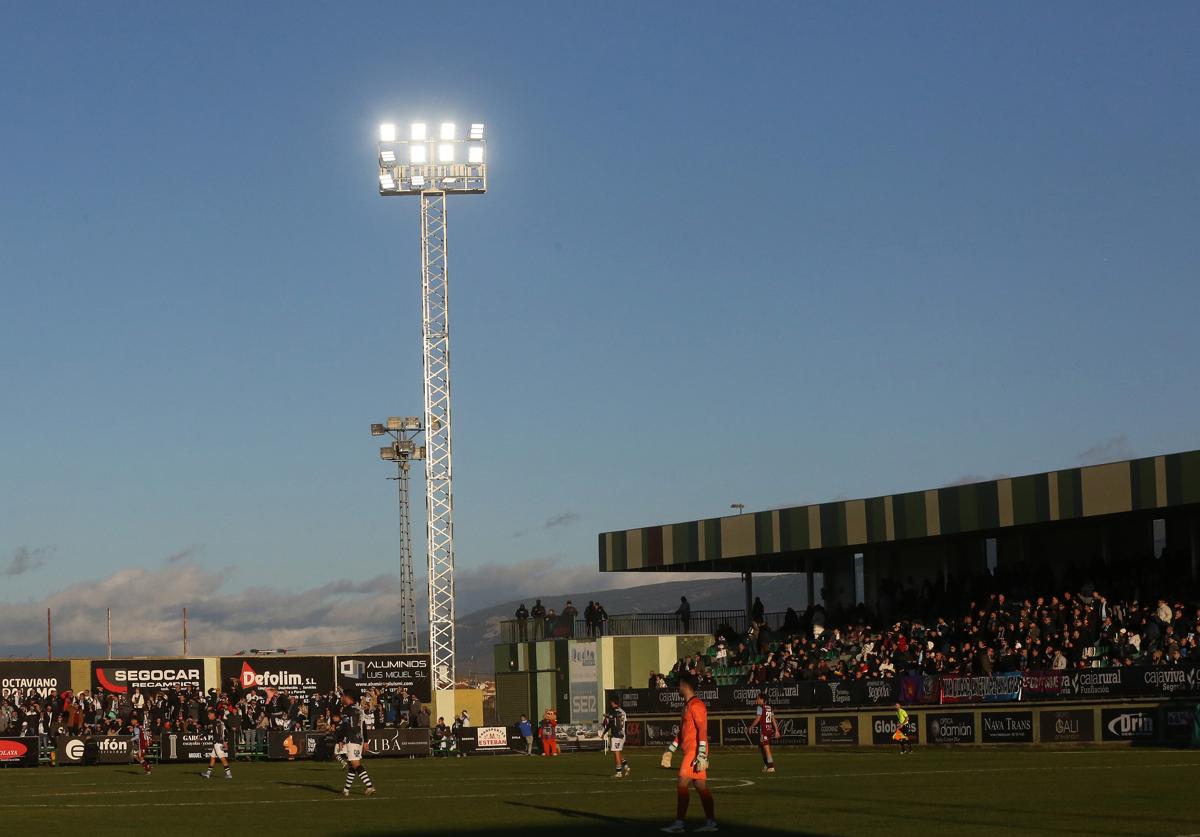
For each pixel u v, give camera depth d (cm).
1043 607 5978
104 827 2745
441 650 8025
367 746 6391
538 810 3006
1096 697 5259
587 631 8019
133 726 6656
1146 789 3141
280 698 7562
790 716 6300
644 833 2445
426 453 7962
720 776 4109
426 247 7875
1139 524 6450
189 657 7888
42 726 6806
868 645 6550
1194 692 4978
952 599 6788
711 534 7494
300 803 3378
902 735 5484
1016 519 6184
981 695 5616
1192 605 5653
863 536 6831
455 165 7875
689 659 7475
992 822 2478
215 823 2812
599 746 6931
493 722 9100
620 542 7962
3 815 3081
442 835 2477
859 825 2494
